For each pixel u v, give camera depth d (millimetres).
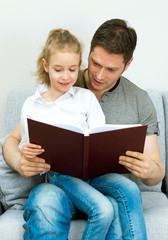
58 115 1383
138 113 1504
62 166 1253
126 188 1219
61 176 1331
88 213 1171
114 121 1488
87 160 1210
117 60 1299
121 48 1270
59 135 1155
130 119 1489
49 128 1143
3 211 1549
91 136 1155
